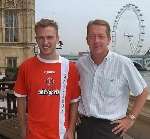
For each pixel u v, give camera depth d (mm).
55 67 1639
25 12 26859
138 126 2605
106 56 1737
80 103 1796
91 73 1759
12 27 26906
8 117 3506
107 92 1740
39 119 1629
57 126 1638
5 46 26766
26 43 26719
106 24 1721
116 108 1752
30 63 1656
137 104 1761
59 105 1639
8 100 3705
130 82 1747
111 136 1743
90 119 1767
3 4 26734
